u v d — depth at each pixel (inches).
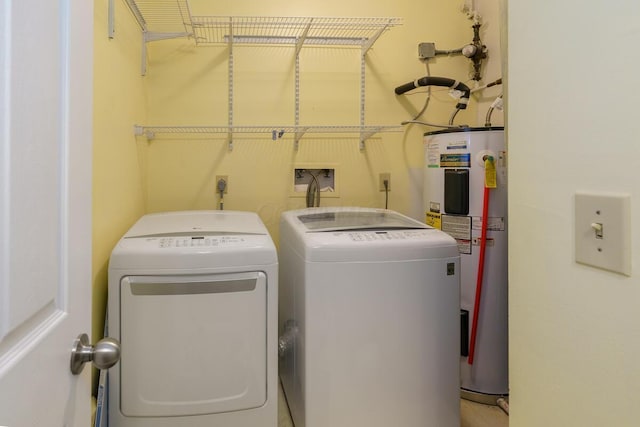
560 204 23.1
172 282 46.4
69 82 23.4
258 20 74.9
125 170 62.0
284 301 66.4
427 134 78.4
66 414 23.3
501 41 56.1
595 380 20.9
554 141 23.5
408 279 52.8
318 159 86.2
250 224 60.3
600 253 20.3
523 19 26.1
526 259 26.1
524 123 26.1
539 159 24.8
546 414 24.5
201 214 68.7
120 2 58.2
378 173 88.3
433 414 54.4
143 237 50.6
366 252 51.4
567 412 22.8
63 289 23.0
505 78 54.6
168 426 47.0
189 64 80.7
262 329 48.9
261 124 83.4
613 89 19.5
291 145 84.9
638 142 18.3
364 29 81.4
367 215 71.5
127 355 45.9
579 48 21.5
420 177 89.4
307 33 78.5
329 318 51.0
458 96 82.2
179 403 47.0
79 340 25.3
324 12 84.3
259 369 48.9
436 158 75.4
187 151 81.5
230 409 48.3
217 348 47.7
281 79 83.8
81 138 25.5
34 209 19.2
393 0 86.9
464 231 70.8
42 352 20.0
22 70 17.9
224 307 47.7
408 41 87.9
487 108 86.2
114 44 55.1
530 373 26.0
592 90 20.7
